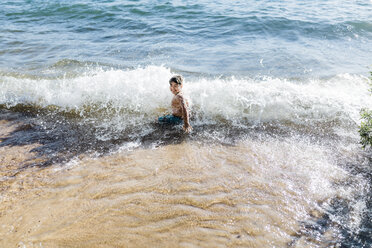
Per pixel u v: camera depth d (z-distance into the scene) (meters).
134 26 11.51
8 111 5.70
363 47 8.86
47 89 6.27
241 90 5.92
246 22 11.37
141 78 6.15
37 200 3.34
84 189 3.54
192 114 5.39
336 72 7.25
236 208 3.21
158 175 3.80
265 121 5.20
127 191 3.49
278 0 15.27
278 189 3.51
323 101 5.62
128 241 2.79
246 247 2.72
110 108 5.67
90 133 4.95
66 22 12.25
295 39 9.72
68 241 2.79
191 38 10.12
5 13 13.52
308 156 4.20
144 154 4.31
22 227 2.95
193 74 7.28
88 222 3.02
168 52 8.88
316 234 2.87
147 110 5.59
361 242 2.77
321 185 3.58
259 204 3.27
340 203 3.28
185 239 2.81
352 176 3.74
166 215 3.11
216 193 3.45
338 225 2.98
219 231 2.90
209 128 5.05
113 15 12.95
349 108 5.39
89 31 11.10
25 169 3.96
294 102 5.59
